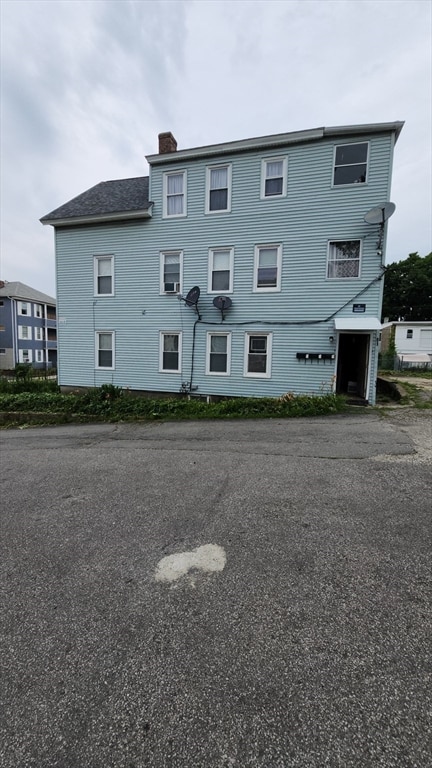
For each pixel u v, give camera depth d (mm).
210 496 3955
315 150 10672
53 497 4133
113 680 1733
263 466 4926
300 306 11281
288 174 11000
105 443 6902
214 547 2898
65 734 1498
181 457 5574
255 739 1454
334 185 10609
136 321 13219
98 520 3477
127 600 2301
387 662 1789
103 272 13539
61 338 14266
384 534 3025
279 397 10625
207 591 2363
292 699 1612
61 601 2309
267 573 2539
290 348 11500
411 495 3795
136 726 1522
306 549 2828
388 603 2211
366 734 1458
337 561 2658
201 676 1739
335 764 1356
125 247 13070
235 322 12023
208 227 12016
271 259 11547
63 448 6633
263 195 11344
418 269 39188
